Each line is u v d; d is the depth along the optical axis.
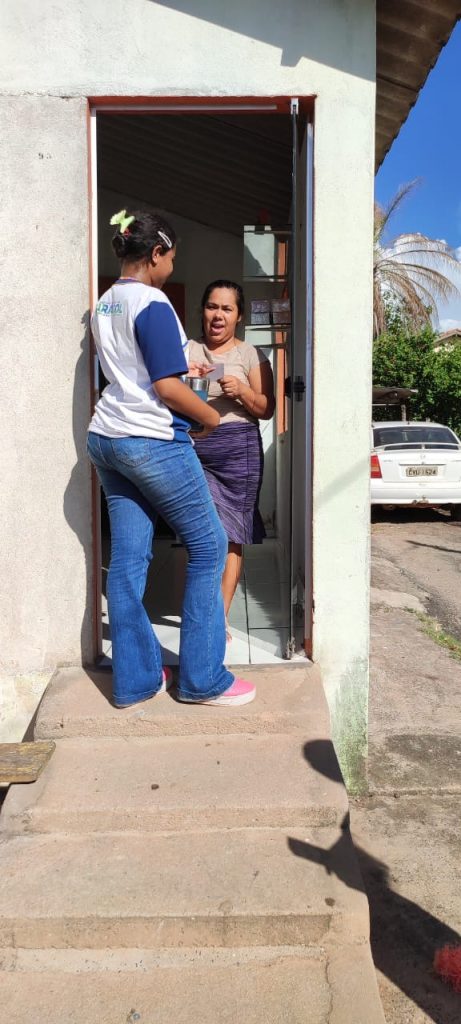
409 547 9.42
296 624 3.84
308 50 3.07
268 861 2.30
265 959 2.11
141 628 2.81
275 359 6.00
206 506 2.74
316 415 3.21
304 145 3.67
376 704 4.60
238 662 3.33
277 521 6.08
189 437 2.74
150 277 2.71
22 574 3.22
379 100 3.83
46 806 2.43
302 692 3.00
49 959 2.12
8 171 3.09
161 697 2.92
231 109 3.18
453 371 15.38
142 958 2.12
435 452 10.62
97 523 3.22
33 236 3.11
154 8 3.05
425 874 2.99
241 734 2.81
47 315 3.13
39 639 3.24
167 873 2.25
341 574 3.30
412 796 3.56
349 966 2.07
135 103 3.13
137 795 2.47
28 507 3.19
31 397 3.15
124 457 2.60
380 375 15.90
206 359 3.42
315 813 2.43
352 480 3.25
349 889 2.19
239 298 3.39
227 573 3.52
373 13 3.04
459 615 6.54
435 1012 2.35
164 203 6.42
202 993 2.01
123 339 2.58
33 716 3.28
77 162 3.09
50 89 3.07
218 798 2.45
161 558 5.62
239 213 6.23
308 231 3.23
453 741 4.09
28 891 2.19
